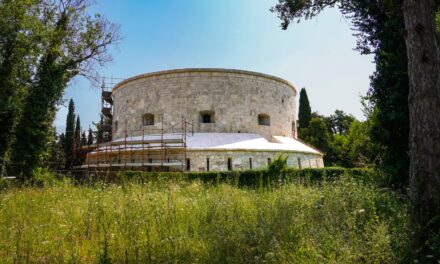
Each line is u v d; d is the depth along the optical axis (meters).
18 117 21.80
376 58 11.74
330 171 20.19
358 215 6.53
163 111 31.50
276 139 32.03
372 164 11.93
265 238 6.00
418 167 6.57
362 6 11.59
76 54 25.66
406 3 7.12
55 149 42.19
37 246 6.16
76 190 12.55
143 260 5.61
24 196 11.12
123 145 29.70
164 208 8.10
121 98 35.19
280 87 35.19
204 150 26.64
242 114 31.52
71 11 24.20
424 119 6.61
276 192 10.72
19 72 21.78
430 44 6.80
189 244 6.37
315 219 6.96
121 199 9.20
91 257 5.84
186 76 31.44
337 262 4.81
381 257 4.91
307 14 12.03
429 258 4.92
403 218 6.27
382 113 10.51
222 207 8.33
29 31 21.89
